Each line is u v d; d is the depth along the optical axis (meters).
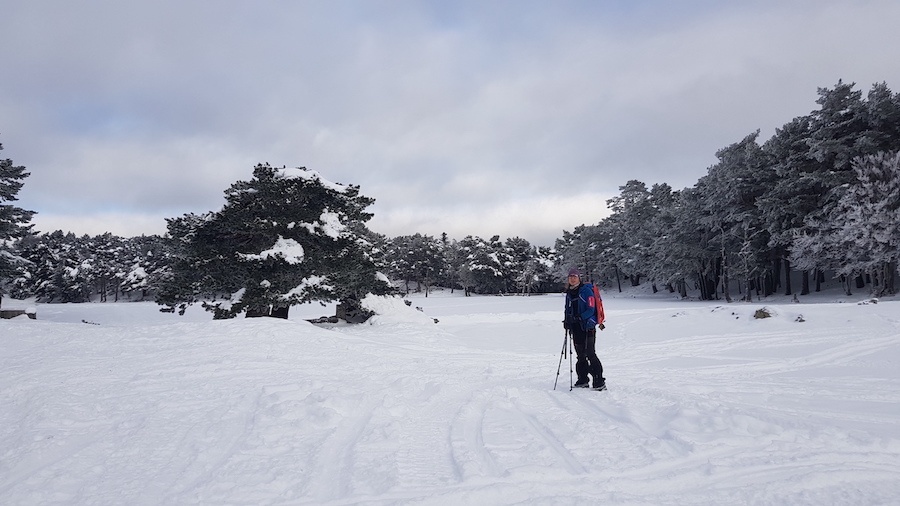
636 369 9.01
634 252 64.88
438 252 103.12
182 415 5.12
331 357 9.66
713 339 13.52
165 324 12.58
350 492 3.14
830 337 12.63
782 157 40.47
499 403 5.70
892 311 15.67
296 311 40.91
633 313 21.97
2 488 3.29
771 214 37.91
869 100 34.34
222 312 17.50
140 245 100.12
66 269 82.75
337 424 4.80
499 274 94.94
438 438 4.36
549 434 4.42
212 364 8.34
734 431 4.29
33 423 4.77
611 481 3.32
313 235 18.86
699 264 49.41
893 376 7.82
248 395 6.02
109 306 46.94
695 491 3.18
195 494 3.15
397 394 6.11
